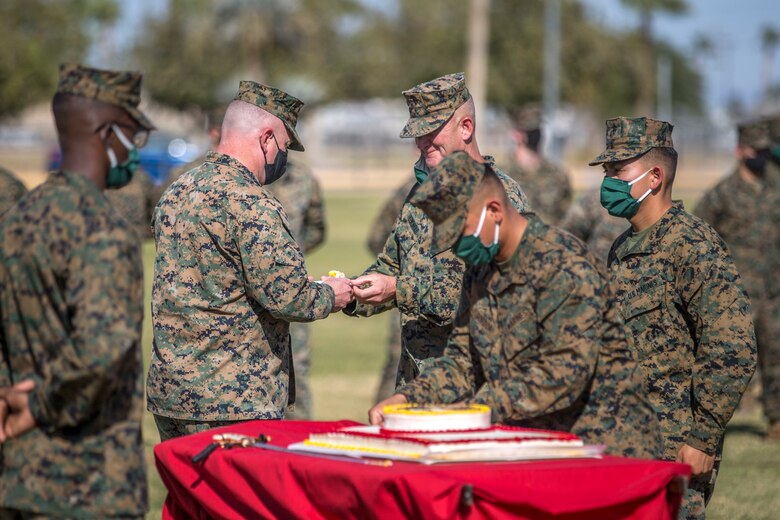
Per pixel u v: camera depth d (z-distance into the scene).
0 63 65.88
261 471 6.02
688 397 7.59
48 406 5.38
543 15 94.06
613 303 6.27
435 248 6.06
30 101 68.06
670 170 7.72
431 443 5.60
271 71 89.31
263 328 7.91
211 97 86.94
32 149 78.12
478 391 6.55
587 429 6.34
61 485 5.47
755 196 14.21
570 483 5.52
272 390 7.90
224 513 6.32
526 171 16.11
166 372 7.78
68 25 71.12
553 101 79.81
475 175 6.06
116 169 5.84
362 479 5.41
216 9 88.56
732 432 14.93
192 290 7.78
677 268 7.54
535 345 6.16
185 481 6.55
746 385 7.35
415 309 8.30
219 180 7.82
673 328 7.58
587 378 6.08
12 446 5.55
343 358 19.92
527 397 6.05
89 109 5.69
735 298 7.38
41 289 5.53
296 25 89.38
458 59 96.12
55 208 5.55
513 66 93.00
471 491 5.24
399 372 8.64
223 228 7.70
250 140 8.02
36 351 5.58
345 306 8.52
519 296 6.17
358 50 98.62
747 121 14.69
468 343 6.64
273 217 7.72
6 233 5.64
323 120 118.12
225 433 6.68
